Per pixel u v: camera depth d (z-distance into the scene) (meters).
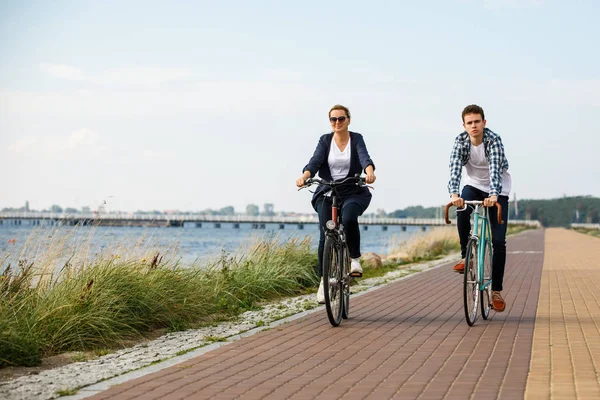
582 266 19.88
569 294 12.23
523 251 29.97
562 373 5.85
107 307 7.96
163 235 11.20
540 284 14.15
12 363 6.43
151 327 8.64
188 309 9.29
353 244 9.01
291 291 12.62
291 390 5.38
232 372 6.02
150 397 5.17
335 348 7.10
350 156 9.02
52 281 8.30
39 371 6.27
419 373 5.91
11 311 7.17
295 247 14.71
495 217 8.95
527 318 9.19
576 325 8.54
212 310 9.87
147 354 6.98
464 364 6.26
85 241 9.23
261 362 6.43
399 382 5.61
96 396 5.21
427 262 22.77
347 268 8.96
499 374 5.83
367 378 5.76
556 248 33.12
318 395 5.22
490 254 9.07
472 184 8.97
